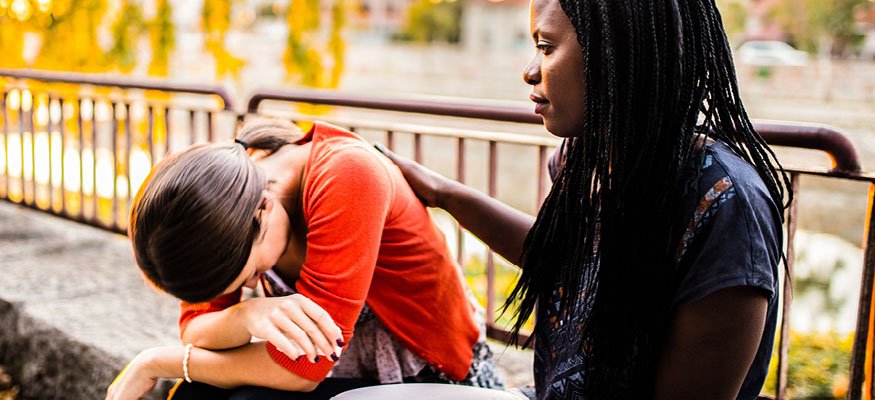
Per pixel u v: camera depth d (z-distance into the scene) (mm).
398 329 1446
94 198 3855
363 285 1301
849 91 15273
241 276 1238
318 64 6117
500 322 2670
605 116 1021
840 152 1608
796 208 1701
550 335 1227
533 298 1240
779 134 1647
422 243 1411
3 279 3008
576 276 1142
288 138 1449
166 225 1165
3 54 5801
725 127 1097
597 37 1016
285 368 1294
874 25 24391
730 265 954
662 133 1011
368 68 27266
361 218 1289
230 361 1331
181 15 6340
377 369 1479
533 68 1121
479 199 1477
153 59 5844
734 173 991
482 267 5723
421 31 41781
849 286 5363
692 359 998
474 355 1552
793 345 3998
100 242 3680
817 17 22406
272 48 20703
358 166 1310
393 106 2420
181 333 1456
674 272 1010
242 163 1245
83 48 5770
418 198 1505
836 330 4328
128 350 2299
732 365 980
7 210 4297
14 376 2697
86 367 2354
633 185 1024
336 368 1501
